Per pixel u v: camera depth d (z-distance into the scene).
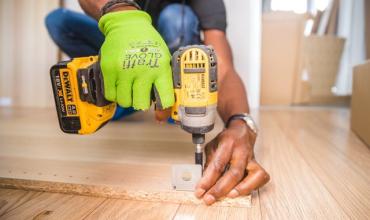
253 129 0.72
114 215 0.53
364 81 1.07
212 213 0.54
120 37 0.54
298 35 2.47
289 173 0.75
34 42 2.23
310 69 2.56
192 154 0.90
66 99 0.58
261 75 2.58
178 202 0.58
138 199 0.60
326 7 2.81
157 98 0.54
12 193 0.64
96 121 0.58
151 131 1.31
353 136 1.21
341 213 0.54
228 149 0.60
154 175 0.69
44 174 0.70
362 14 2.69
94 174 0.70
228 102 0.83
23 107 2.28
